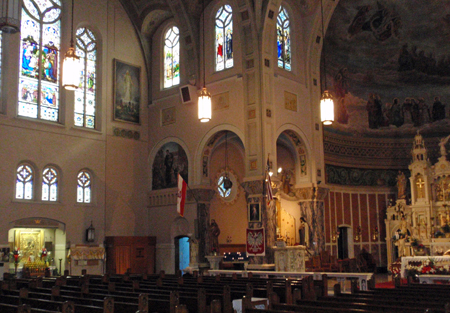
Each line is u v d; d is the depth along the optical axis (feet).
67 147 83.15
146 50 97.04
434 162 99.35
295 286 40.93
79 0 87.97
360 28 99.66
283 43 86.43
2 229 73.56
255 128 78.38
